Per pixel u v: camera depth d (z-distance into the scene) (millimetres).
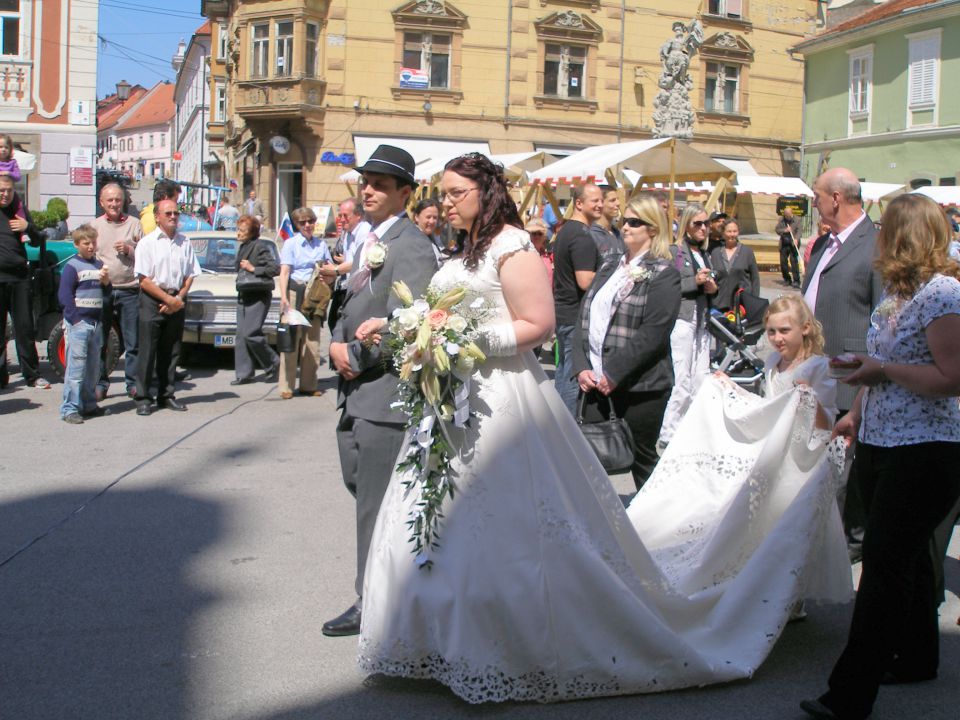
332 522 6059
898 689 3891
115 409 9617
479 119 33531
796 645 4301
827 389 4586
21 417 9148
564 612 3605
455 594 3594
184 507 6340
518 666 3580
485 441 3709
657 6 35250
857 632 3490
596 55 34562
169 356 9641
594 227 8219
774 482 4359
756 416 4633
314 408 9914
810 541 4078
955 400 3578
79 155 25203
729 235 10586
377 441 4246
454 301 3727
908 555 3490
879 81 33312
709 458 4785
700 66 36562
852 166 34875
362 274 4348
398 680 3867
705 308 8406
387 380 4250
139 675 3912
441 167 16984
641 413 5391
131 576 5066
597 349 5480
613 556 3768
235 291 12133
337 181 32594
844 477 4598
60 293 8898
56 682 3850
